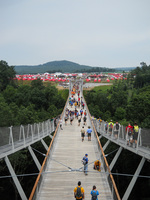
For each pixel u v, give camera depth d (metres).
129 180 23.09
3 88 87.38
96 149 17.78
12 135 14.55
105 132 24.22
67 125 28.59
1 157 12.70
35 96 67.88
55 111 58.59
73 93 67.56
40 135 21.91
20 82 134.62
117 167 26.45
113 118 58.78
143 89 60.59
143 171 22.38
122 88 104.75
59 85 123.69
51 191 11.00
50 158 15.12
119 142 18.33
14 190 22.77
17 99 62.97
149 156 12.90
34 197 9.39
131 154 24.17
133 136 15.00
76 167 14.01
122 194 22.52
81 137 22.02
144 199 20.62
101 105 75.81
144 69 153.12
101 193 10.82
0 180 22.80
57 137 21.95
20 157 23.12
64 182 12.02
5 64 94.88
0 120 28.02
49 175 12.88
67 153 16.78
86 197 10.47
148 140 13.45
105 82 146.62
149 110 33.50
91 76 187.38
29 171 26.17
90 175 12.88
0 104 37.53
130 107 39.16
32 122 34.50
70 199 10.26
